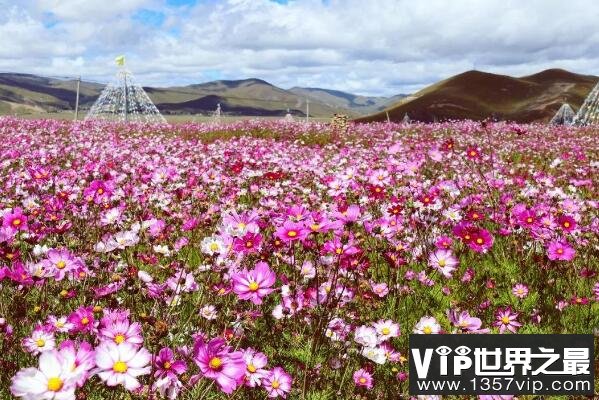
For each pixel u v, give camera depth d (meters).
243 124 8.19
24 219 1.41
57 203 1.81
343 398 1.00
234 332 1.03
